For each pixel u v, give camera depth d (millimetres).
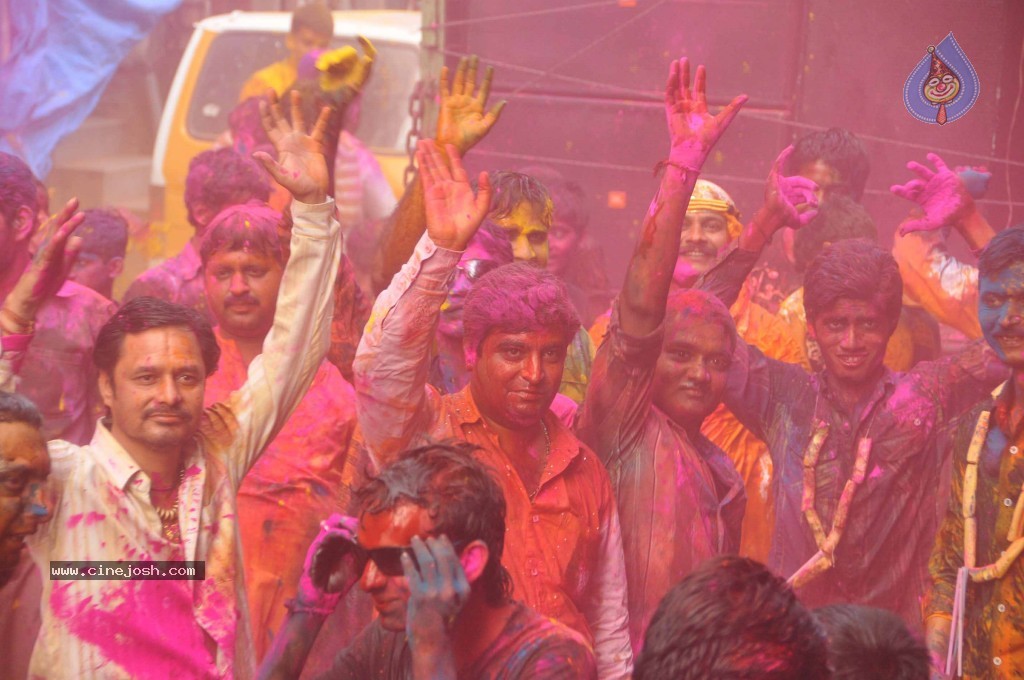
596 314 5969
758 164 6309
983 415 4062
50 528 3006
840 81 6152
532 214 4387
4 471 2898
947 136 6027
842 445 4445
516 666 2508
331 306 3426
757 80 6289
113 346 3047
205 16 12391
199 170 5457
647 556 3826
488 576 2535
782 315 5160
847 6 6090
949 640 4039
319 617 2760
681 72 3746
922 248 5352
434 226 3297
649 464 3865
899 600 4434
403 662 2637
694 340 4059
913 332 5273
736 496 4203
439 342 4047
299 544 4023
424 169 3393
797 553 4496
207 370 3178
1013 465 3967
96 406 4641
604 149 6555
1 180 4453
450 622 2385
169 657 3000
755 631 2125
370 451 3510
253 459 3330
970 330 5301
